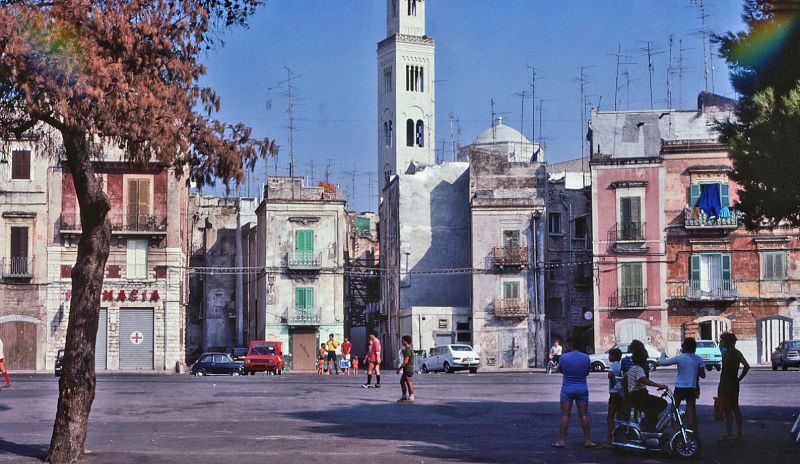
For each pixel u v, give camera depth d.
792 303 69.88
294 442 22.73
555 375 57.81
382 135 137.88
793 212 24.16
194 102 20.33
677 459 19.91
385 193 89.25
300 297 81.56
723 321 70.62
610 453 20.88
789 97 22.70
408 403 33.69
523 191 78.38
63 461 19.17
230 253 92.88
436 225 82.62
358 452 20.98
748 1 24.19
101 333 67.12
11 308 66.31
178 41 19.59
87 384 19.47
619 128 72.75
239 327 90.44
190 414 29.66
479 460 19.84
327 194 82.81
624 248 71.88
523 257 75.62
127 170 67.31
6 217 66.38
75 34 17.80
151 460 19.53
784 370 59.47
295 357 81.25
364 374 63.31
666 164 71.69
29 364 66.25
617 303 71.56
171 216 67.88
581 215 79.06
